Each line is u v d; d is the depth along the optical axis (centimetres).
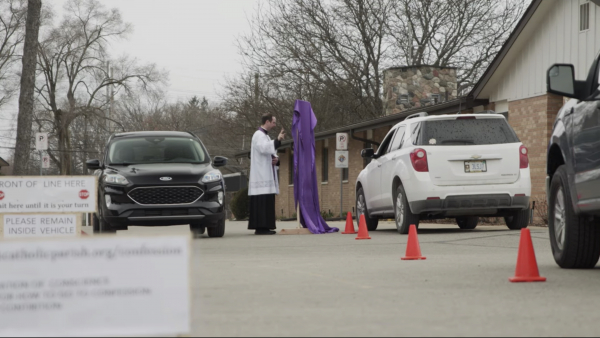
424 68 4703
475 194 1942
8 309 483
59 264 488
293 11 5672
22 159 3272
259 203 2295
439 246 1639
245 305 800
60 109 7950
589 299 830
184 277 498
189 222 2048
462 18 5831
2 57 6956
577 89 1057
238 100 6041
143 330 493
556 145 1155
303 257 1420
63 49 7950
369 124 4006
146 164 2133
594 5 2678
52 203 1275
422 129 1983
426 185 1933
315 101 5847
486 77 3138
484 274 1079
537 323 681
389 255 1442
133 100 8194
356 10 5625
